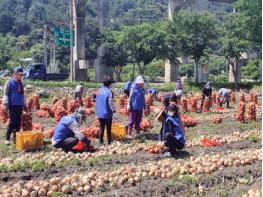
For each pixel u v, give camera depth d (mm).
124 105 24594
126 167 9594
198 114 22750
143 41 46812
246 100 34062
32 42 101812
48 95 32406
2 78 36000
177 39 45781
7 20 109750
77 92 25953
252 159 10844
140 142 13312
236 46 45688
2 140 13594
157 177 9375
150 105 23062
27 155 11047
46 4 120375
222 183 9102
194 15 45375
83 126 16906
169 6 55406
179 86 28750
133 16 114312
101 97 12625
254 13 43812
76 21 48219
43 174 9602
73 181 8625
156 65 70812
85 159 10781
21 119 12797
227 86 45344
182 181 8984
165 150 11672
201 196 8242
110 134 12844
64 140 11469
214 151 12445
